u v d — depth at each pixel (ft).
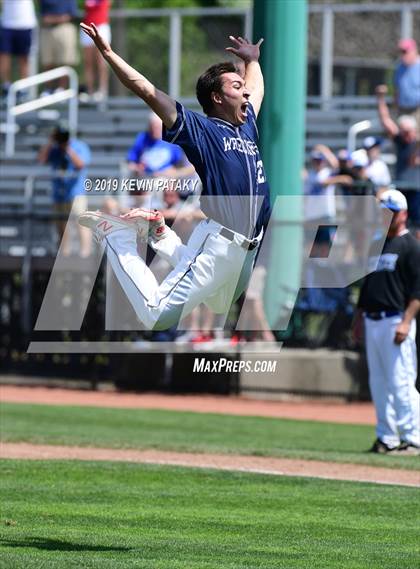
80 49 226.79
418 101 157.28
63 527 64.13
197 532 63.82
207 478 81.82
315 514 69.87
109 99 194.59
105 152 188.75
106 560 54.54
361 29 217.15
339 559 56.95
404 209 94.89
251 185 54.13
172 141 53.36
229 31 243.40
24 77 195.42
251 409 132.98
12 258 159.22
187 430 110.73
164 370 148.05
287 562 55.67
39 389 150.41
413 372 95.30
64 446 95.91
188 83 241.76
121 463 87.30
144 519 67.31
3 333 159.74
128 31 238.48
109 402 137.18
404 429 94.94
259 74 59.16
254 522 67.05
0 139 196.75
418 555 58.49
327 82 188.14
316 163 153.28
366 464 89.40
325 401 141.90
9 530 62.64
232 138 54.03
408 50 158.10
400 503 73.72
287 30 141.49
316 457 91.86
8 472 82.07
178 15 191.62
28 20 193.88
